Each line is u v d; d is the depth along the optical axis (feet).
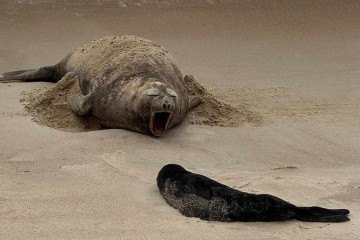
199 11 104.53
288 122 54.13
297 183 36.83
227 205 29.99
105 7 103.71
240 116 54.54
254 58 79.51
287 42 88.58
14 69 72.02
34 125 48.01
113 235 27.17
